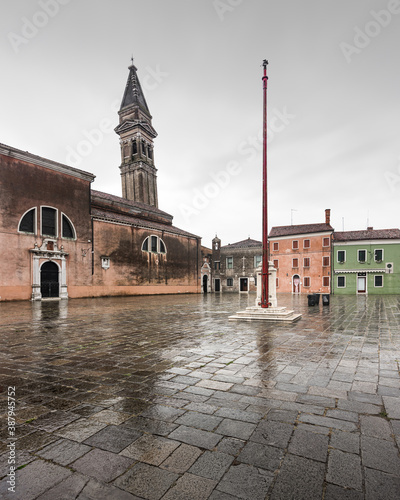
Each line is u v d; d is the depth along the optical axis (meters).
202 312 14.51
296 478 2.25
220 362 5.37
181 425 3.07
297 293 41.94
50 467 2.40
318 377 4.53
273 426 3.04
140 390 4.05
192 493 2.10
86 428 3.02
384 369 4.93
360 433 2.89
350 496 2.06
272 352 6.08
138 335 8.10
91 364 5.31
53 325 10.16
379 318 11.73
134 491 2.12
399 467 2.37
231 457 2.51
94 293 29.77
